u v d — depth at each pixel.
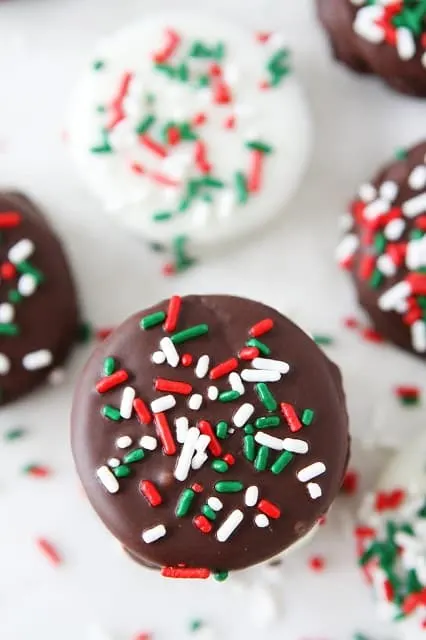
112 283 0.33
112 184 0.32
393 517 0.31
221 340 0.28
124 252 0.33
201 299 0.28
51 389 0.32
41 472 0.32
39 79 0.33
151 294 0.33
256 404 0.28
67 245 0.33
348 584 0.32
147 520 0.28
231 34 0.33
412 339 0.32
